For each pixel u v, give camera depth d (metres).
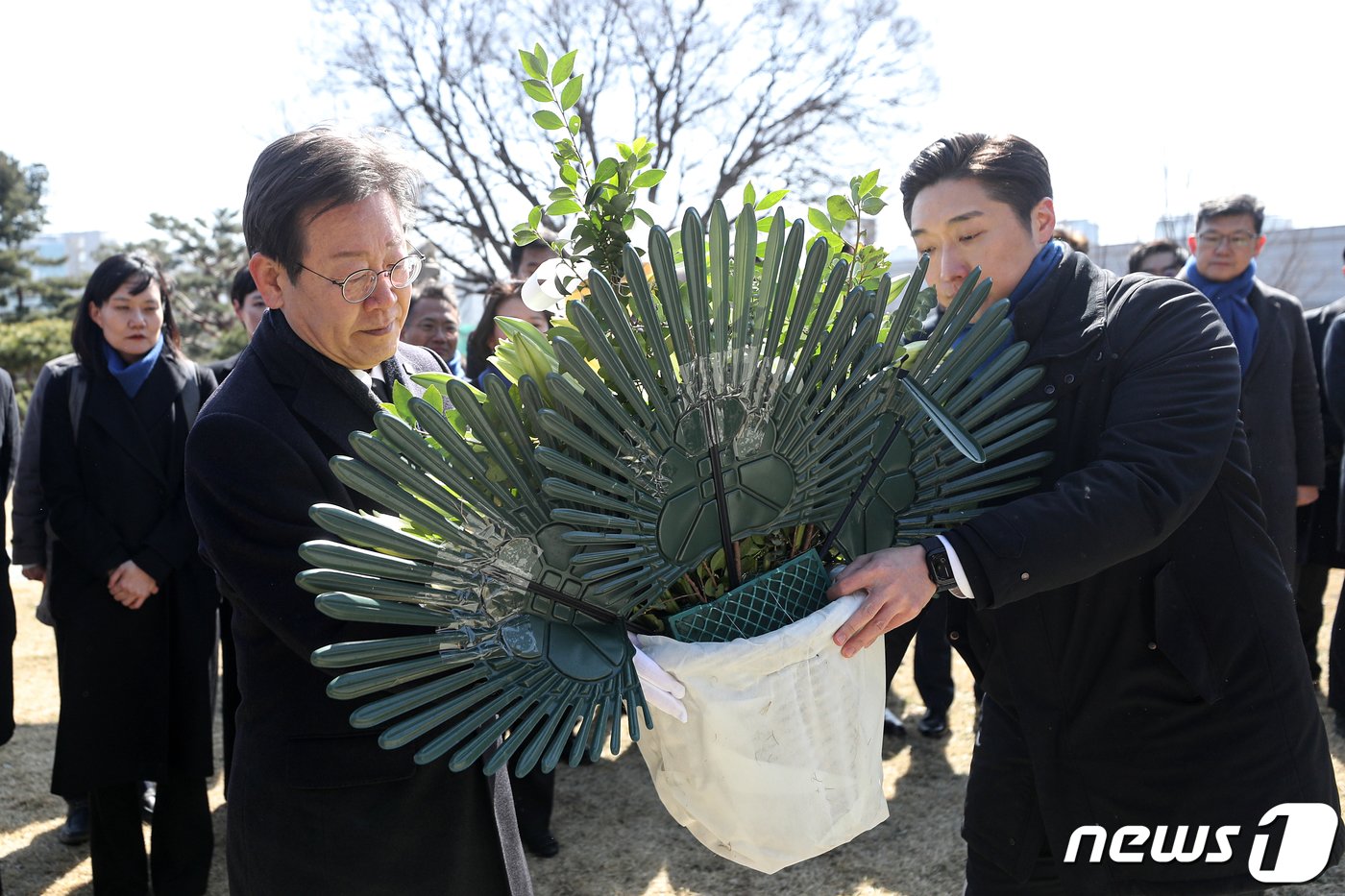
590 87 15.99
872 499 1.39
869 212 1.40
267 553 1.32
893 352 1.30
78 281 30.97
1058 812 1.63
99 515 2.78
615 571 1.20
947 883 2.86
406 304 1.45
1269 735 1.55
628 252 1.11
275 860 1.38
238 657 1.45
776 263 1.17
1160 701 1.58
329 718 1.37
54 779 2.75
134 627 2.76
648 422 1.17
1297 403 3.77
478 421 1.11
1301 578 4.23
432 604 1.14
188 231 26.62
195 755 2.82
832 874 2.94
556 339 1.09
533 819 3.12
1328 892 2.63
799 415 1.27
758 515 1.28
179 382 2.97
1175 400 1.45
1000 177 1.55
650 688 1.21
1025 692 1.63
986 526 1.33
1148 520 1.37
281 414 1.38
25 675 4.89
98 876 2.80
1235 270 3.66
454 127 16.08
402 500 1.09
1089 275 1.59
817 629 1.24
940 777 3.55
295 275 1.36
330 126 1.42
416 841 1.39
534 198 15.44
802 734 1.25
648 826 3.33
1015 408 1.55
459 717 1.36
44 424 2.84
